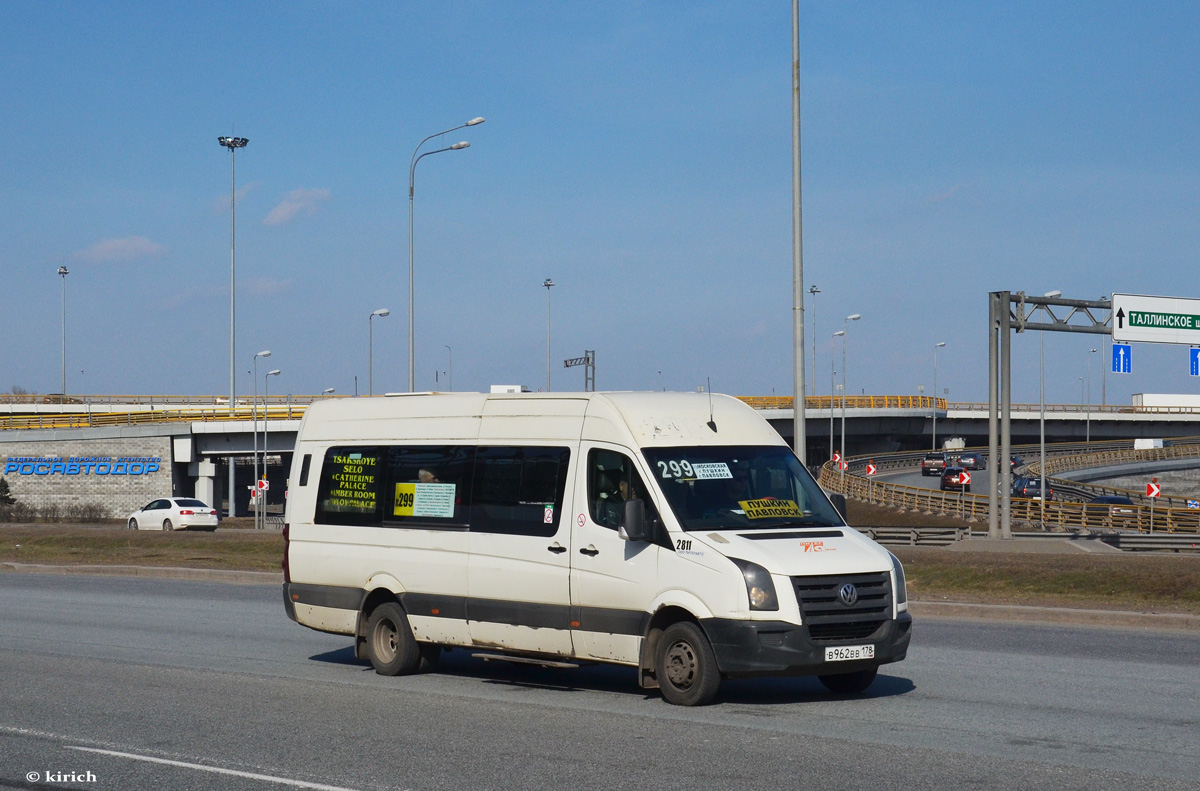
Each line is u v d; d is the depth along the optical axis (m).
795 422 22.59
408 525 12.58
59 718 10.01
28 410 99.25
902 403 108.62
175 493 76.25
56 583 25.14
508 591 11.59
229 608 19.73
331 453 13.54
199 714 10.18
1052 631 16.45
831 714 10.01
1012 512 47.91
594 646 10.95
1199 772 7.84
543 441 11.65
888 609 10.23
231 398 77.06
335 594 13.16
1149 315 35.38
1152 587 19.84
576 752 8.54
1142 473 95.19
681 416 11.27
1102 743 8.79
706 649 10.17
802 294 22.66
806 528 10.67
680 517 10.51
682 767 8.03
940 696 10.94
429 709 10.41
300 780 7.75
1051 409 112.00
